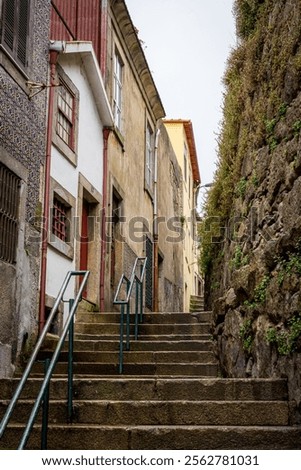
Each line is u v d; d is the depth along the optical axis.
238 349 6.65
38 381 6.05
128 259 13.04
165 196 18.39
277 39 6.34
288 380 5.18
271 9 6.86
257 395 5.48
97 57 11.25
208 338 8.52
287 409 5.14
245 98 7.83
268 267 5.81
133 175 13.95
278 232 5.72
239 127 8.25
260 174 6.57
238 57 8.59
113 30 12.38
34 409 4.03
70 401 5.28
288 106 5.80
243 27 8.30
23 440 3.80
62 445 4.84
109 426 4.93
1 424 3.79
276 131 6.10
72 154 9.54
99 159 11.19
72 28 10.38
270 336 5.47
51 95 8.59
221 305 7.55
